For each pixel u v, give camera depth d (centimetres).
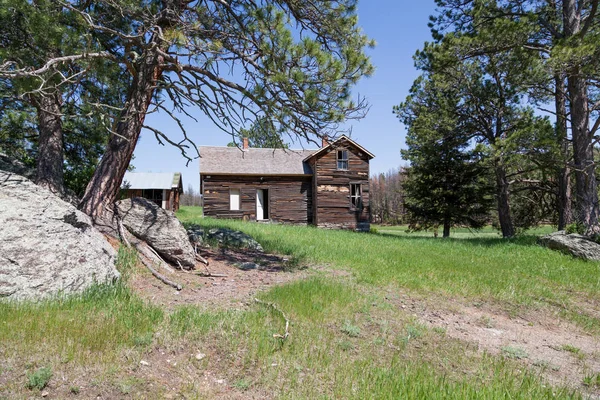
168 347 406
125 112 798
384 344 489
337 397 342
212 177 2552
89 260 560
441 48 1658
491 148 1432
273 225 2081
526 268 1097
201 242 1082
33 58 683
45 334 385
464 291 790
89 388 320
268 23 694
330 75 682
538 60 1372
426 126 2119
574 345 570
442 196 2609
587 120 1534
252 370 384
